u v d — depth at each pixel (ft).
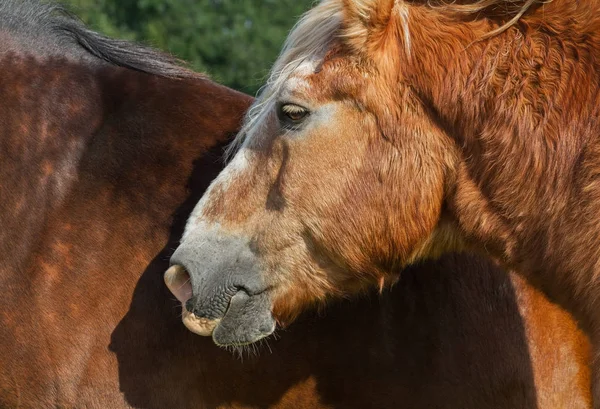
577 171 17.53
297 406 20.45
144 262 20.58
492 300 20.29
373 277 19.15
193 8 83.46
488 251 18.94
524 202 18.04
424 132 18.39
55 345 20.53
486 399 20.21
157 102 22.07
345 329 20.16
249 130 19.42
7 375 20.81
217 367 20.21
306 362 20.20
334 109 18.35
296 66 18.74
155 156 21.36
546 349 20.39
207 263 18.71
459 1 18.66
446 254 20.39
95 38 23.02
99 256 20.68
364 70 18.25
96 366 20.39
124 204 20.97
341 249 18.66
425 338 20.12
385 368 20.12
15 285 20.83
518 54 18.04
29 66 22.44
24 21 23.24
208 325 18.79
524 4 18.06
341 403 20.33
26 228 21.04
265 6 87.10
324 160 18.39
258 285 18.79
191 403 20.43
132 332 20.35
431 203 18.60
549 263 18.17
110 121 21.80
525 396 20.33
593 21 17.79
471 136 18.22
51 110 21.85
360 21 18.02
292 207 18.54
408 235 18.70
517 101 17.89
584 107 17.58
